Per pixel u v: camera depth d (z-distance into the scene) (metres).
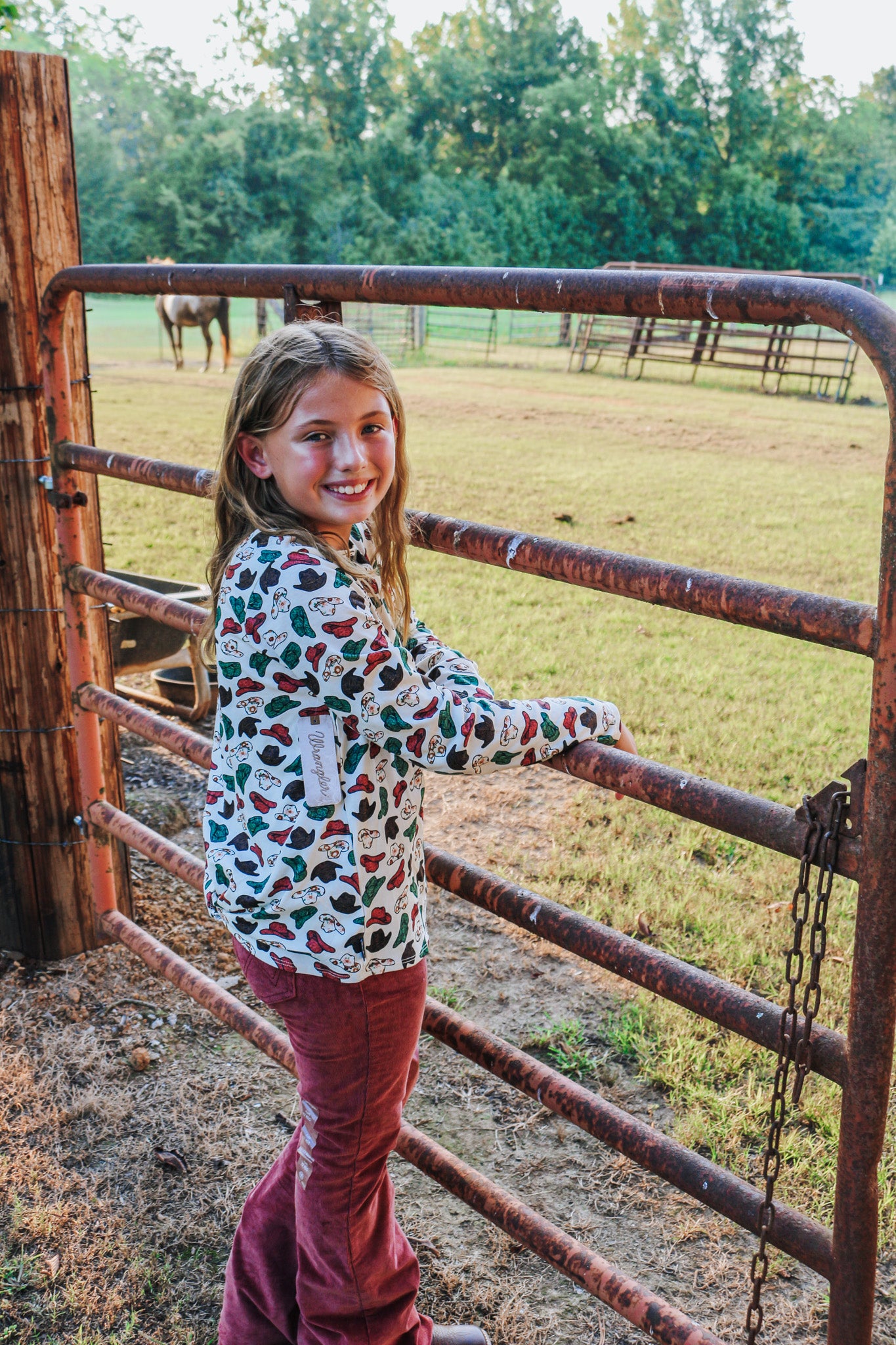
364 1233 1.72
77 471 2.71
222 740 1.57
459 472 11.55
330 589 1.42
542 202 58.94
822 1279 2.31
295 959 1.56
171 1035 3.02
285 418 1.45
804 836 1.33
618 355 24.53
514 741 1.50
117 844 3.40
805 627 1.30
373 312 28.91
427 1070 2.94
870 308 1.18
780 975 3.27
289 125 55.38
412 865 1.60
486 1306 2.21
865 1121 1.33
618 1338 2.15
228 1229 2.38
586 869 3.86
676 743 4.91
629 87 62.12
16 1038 2.99
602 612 7.05
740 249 61.88
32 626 3.07
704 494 10.81
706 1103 2.76
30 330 2.98
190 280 2.18
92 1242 2.34
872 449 14.27
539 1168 2.60
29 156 2.89
